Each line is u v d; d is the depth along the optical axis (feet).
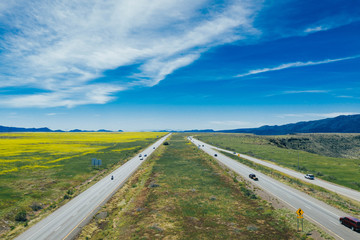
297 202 141.69
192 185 191.21
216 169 260.01
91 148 444.55
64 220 119.03
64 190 183.32
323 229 103.81
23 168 251.19
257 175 220.84
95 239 99.40
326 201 142.61
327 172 240.53
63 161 301.22
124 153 392.06
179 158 343.26
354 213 123.03
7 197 156.46
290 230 105.09
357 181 201.67
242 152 402.93
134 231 106.83
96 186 187.73
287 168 260.62
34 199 156.87
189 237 99.60
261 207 136.05
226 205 142.10
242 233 103.24
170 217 123.44
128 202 151.84
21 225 114.73
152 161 315.99
